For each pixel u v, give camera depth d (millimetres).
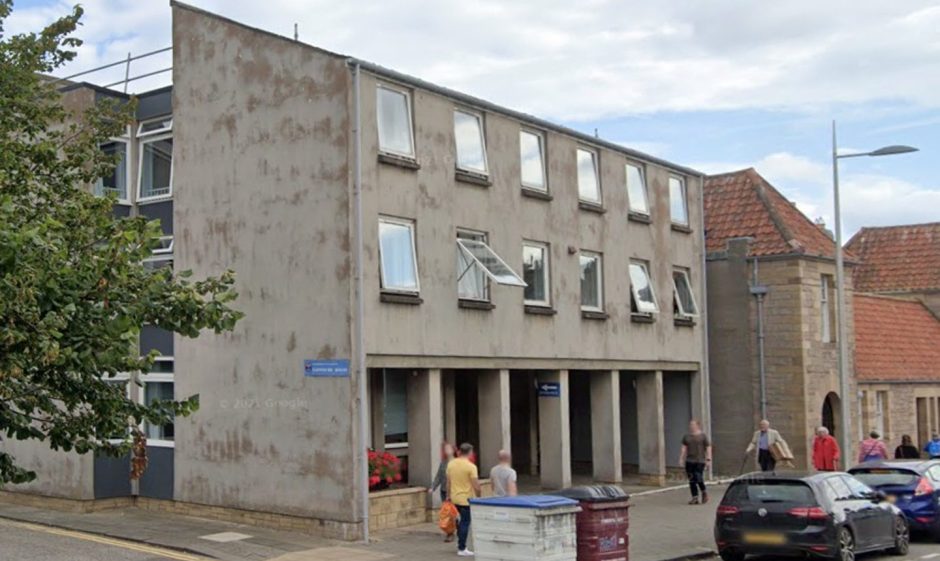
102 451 10195
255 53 19766
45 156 13555
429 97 20703
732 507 16797
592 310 25172
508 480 16734
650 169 27859
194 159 20578
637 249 26938
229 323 10258
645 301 27016
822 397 29578
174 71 21016
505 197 22609
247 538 17812
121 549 16734
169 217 21578
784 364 28969
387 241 19516
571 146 24891
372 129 19062
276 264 19234
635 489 26016
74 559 15773
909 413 35188
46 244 8953
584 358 24562
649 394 27172
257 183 19594
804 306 29047
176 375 20625
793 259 29000
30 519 19875
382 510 18656
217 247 20094
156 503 21062
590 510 14562
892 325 37344
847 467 23594
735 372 29609
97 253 9977
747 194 31641
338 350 18297
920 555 18531
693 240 29359
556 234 24094
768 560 17922
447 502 17188
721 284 29938
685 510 22438
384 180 19266
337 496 18062
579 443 30016
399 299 19297
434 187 20609
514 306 22484
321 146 18797
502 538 13797
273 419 19078
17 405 10094
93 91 21922
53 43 14961
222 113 20188
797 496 16375
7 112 14234
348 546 17297
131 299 9766
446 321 20594
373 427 22344
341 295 18344
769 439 24594
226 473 19688
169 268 10664
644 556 17047
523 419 28422
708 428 28828
